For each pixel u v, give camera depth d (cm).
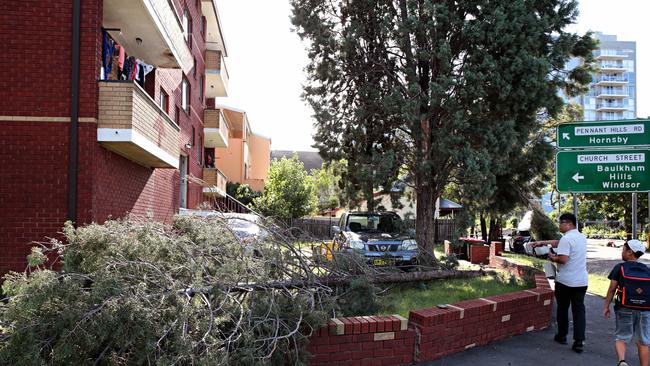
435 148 1141
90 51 843
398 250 1019
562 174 924
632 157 877
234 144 4022
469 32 1108
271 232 620
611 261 2233
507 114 1141
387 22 1180
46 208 826
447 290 852
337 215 3628
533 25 1095
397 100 1147
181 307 370
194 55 2094
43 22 836
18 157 827
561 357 564
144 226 459
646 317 502
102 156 888
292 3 1284
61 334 331
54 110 834
